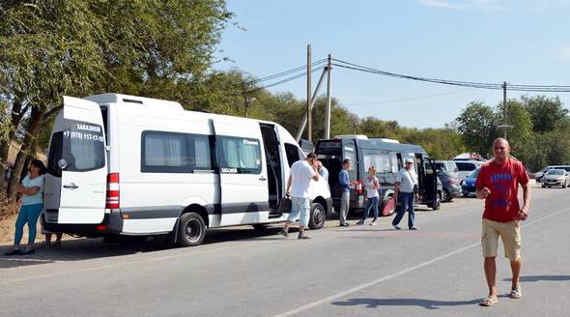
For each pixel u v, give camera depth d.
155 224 11.33
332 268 9.24
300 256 10.52
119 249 11.96
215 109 21.20
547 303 6.88
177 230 11.83
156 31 17.66
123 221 10.75
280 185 14.53
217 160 12.70
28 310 6.66
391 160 20.66
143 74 19.42
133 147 11.05
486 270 6.87
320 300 7.04
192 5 19.77
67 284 8.17
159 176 11.44
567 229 14.79
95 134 10.55
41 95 13.89
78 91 14.67
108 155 10.72
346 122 67.75
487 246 6.84
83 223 10.36
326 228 15.67
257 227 15.92
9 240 13.37
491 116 62.66
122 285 8.04
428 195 21.94
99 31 14.91
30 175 11.09
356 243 12.28
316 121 66.44
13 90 12.44
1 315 6.46
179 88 19.89
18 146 17.62
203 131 12.58
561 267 9.26
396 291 7.53
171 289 7.72
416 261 9.90
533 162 70.81
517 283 7.13
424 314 6.39
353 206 18.53
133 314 6.41
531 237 13.15
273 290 7.61
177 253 11.16
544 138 72.44
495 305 6.77
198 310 6.57
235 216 13.02
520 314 6.38
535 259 10.05
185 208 12.13
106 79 17.19
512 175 6.77
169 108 12.01
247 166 13.42
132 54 16.89
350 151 18.94
